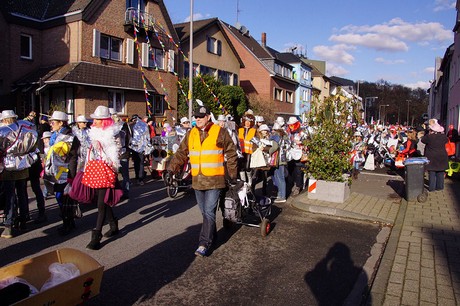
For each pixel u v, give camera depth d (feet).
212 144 16.75
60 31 68.85
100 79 66.74
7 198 19.15
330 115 28.04
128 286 14.12
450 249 18.11
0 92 67.62
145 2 78.13
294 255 17.66
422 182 28.04
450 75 79.51
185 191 31.22
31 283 11.51
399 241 19.33
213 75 99.60
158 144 33.76
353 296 13.52
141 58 76.48
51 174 20.24
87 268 11.65
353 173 40.37
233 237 20.12
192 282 14.61
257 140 26.96
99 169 17.38
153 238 19.58
